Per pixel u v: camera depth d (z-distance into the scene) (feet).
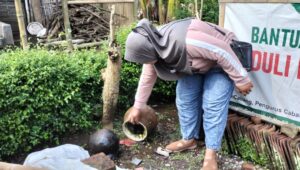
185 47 7.07
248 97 8.99
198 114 9.11
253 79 8.76
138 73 11.52
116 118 11.43
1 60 9.11
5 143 8.57
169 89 12.48
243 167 8.37
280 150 7.96
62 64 9.40
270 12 8.02
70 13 22.24
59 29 21.93
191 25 7.48
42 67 9.02
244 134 8.75
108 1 19.34
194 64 7.39
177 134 10.27
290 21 7.68
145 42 6.98
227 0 8.87
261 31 8.32
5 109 8.45
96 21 22.50
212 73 8.05
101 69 10.64
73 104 9.57
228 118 9.09
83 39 20.61
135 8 18.62
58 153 7.41
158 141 9.87
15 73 8.50
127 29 12.66
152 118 9.59
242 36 8.79
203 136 9.59
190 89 8.61
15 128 8.57
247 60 7.98
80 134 10.39
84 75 9.89
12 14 26.76
